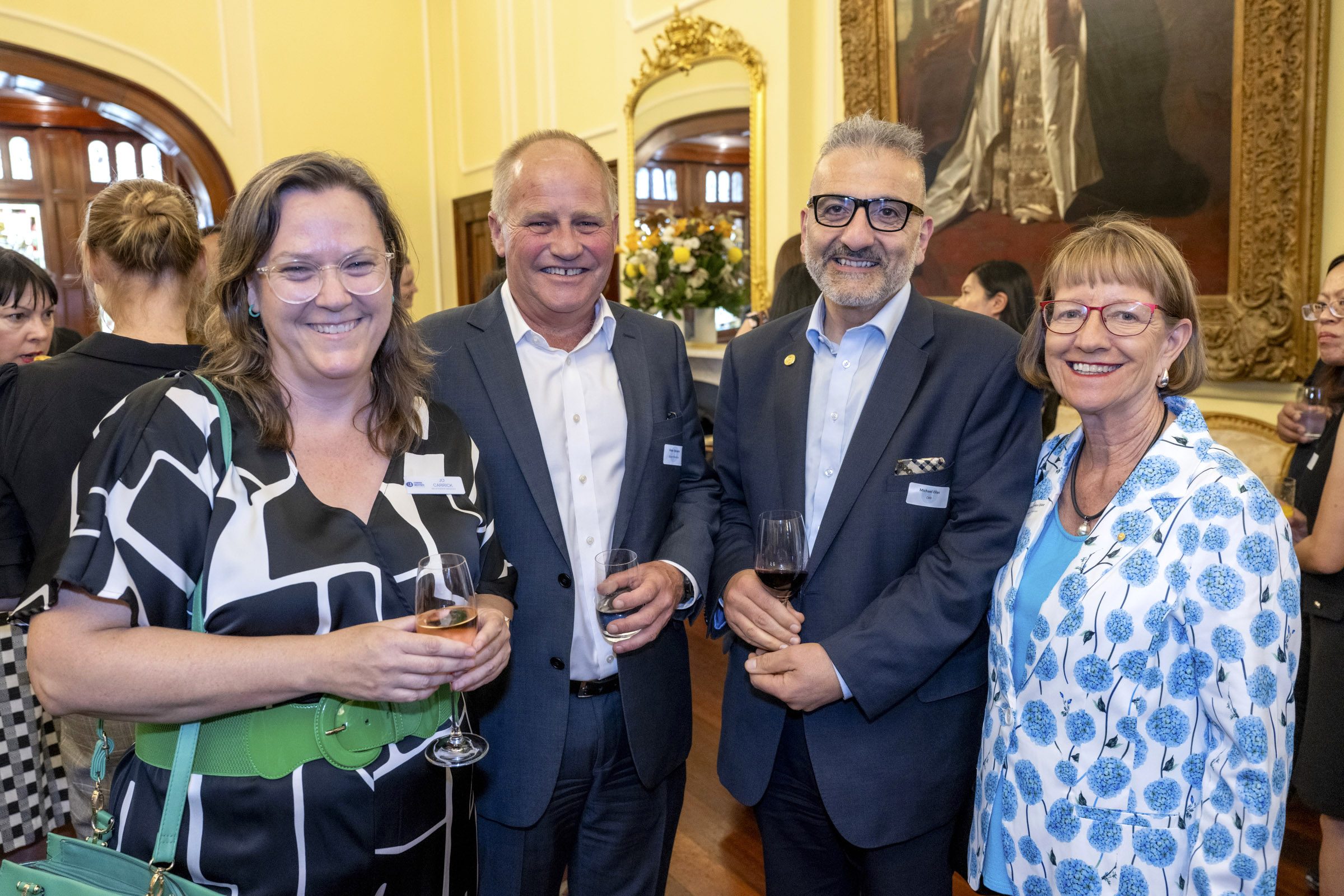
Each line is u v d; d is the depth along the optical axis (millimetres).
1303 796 1988
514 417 1575
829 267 1534
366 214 1153
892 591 1486
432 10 8125
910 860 1531
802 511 1604
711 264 4777
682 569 1604
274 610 1062
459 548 1216
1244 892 1119
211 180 7203
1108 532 1255
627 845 1664
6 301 2172
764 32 4605
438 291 8461
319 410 1195
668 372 1767
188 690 974
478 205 8023
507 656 1207
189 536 1045
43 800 2477
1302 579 1998
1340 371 2238
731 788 1646
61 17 6480
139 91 6855
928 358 1551
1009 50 3629
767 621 1491
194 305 1760
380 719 1129
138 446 1047
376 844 1124
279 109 7453
